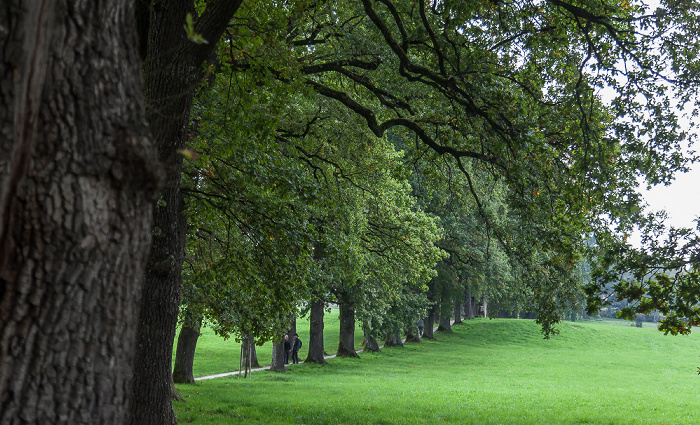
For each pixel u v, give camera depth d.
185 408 14.52
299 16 10.30
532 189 9.66
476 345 48.34
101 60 2.18
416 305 32.59
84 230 2.08
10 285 1.97
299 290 11.13
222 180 9.29
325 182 14.47
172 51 5.66
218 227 12.61
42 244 2.01
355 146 15.41
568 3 10.05
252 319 14.11
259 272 10.76
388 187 18.30
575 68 10.71
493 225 11.60
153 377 6.95
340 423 13.44
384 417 14.65
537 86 10.77
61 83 2.07
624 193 9.62
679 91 9.19
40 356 1.99
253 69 7.62
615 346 53.81
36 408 1.97
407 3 11.09
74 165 2.07
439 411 16.14
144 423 6.86
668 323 8.23
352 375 26.91
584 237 10.88
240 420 13.07
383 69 12.67
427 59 11.12
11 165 1.89
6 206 1.97
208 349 40.56
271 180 9.37
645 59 9.54
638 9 9.62
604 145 9.62
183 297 14.90
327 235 11.44
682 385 29.02
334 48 12.69
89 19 2.15
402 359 36.19
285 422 13.15
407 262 19.80
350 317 35.50
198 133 9.03
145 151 2.23
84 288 2.08
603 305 8.55
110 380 2.16
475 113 9.61
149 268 6.85
